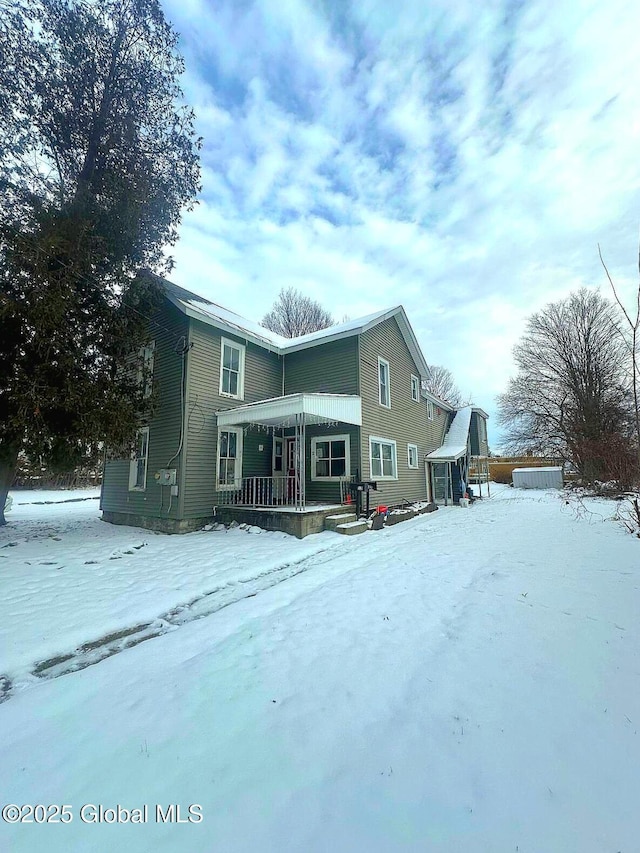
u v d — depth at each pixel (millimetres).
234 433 11953
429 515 14305
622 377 24156
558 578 5500
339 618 4348
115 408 8922
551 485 27906
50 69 8555
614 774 2002
